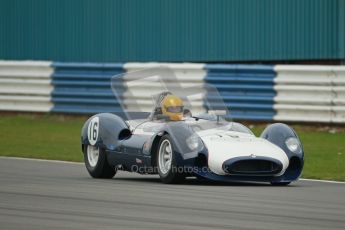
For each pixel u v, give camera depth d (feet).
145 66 262.47
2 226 98.17
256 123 251.80
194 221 103.45
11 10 317.01
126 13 297.94
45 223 100.63
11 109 281.74
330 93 236.43
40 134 247.09
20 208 113.19
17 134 246.88
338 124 242.99
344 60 273.13
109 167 160.15
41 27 311.88
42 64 276.82
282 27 274.77
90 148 163.53
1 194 128.16
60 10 308.60
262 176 142.92
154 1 293.64
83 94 270.67
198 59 287.48
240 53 281.13
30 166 176.96
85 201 120.78
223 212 111.45
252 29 279.28
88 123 164.55
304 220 106.11
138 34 296.30
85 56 304.50
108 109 266.98
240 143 145.18
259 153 142.61
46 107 277.03
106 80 267.39
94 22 302.86
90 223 100.89
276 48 275.80
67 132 252.21
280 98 242.17
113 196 126.82
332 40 268.21
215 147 142.92
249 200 124.06
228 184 146.92
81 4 304.91
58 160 191.83
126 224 100.37
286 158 144.25
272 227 99.86
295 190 139.23
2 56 318.45
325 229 99.45
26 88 279.49
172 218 105.70
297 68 240.12
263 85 245.04
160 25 293.23
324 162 187.01
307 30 271.49
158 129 151.64
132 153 152.97
